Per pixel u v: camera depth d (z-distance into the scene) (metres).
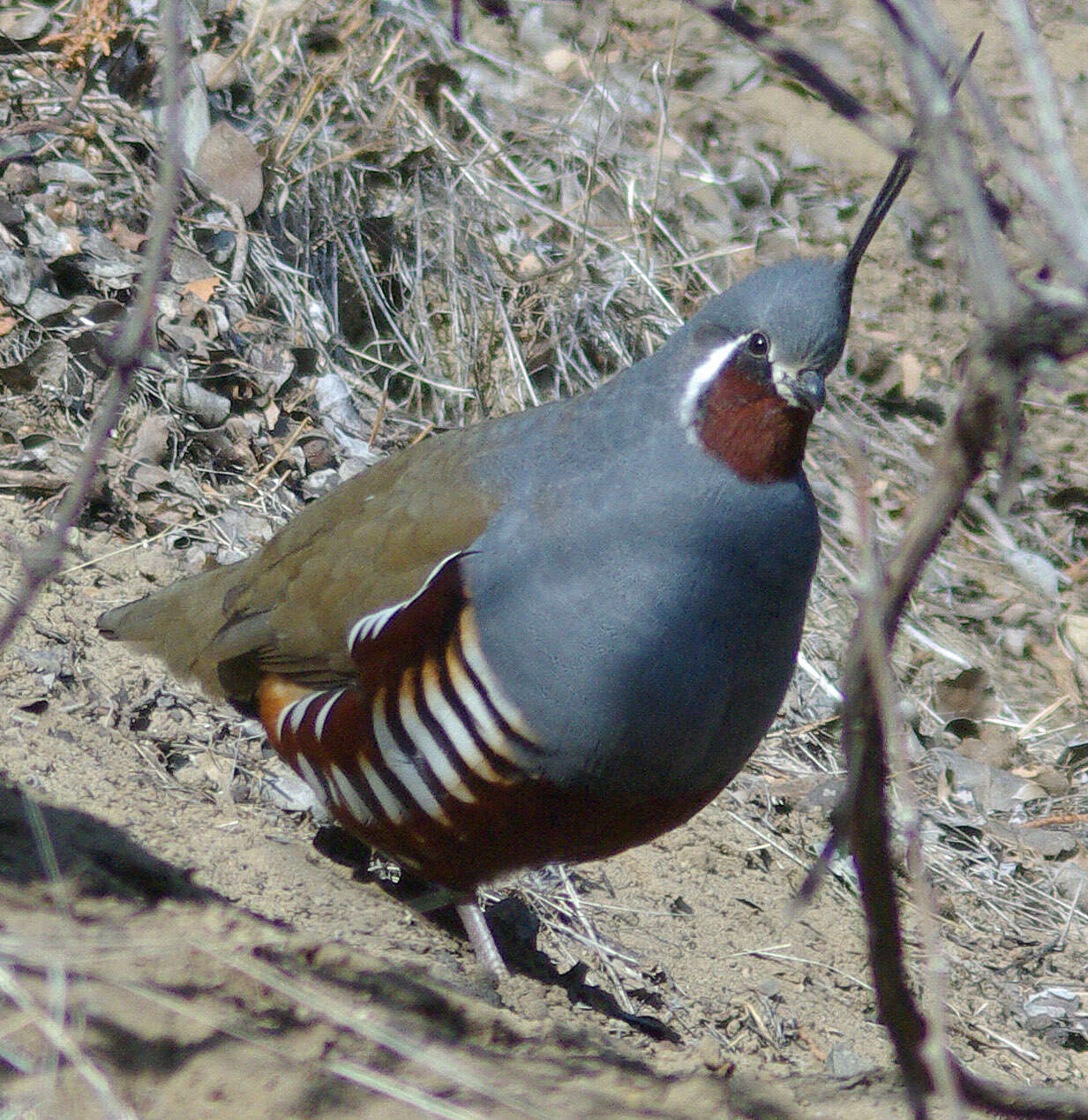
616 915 9.27
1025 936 10.91
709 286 16.70
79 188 12.13
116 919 5.85
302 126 14.52
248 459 11.32
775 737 11.82
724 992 8.87
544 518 7.26
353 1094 5.01
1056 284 2.61
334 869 8.41
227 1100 4.86
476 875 7.83
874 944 3.79
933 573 15.97
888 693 3.24
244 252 12.68
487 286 14.70
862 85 20.55
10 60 12.78
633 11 20.66
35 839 6.66
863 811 3.54
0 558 9.43
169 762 8.70
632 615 7.07
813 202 18.77
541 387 14.66
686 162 18.20
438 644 7.39
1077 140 18.80
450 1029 5.88
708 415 7.14
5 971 4.56
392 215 14.66
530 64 18.56
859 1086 6.16
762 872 10.20
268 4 14.96
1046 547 16.73
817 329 7.05
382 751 7.63
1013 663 15.12
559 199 16.64
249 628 8.23
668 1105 5.39
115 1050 4.94
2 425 10.38
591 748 7.20
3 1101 4.48
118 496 10.42
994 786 12.52
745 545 7.14
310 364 12.45
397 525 7.74
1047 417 18.31
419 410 13.62
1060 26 21.41
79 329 10.96
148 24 13.68
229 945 5.78
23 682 8.60
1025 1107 4.32
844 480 16.06
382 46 16.36
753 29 2.79
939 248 18.94
